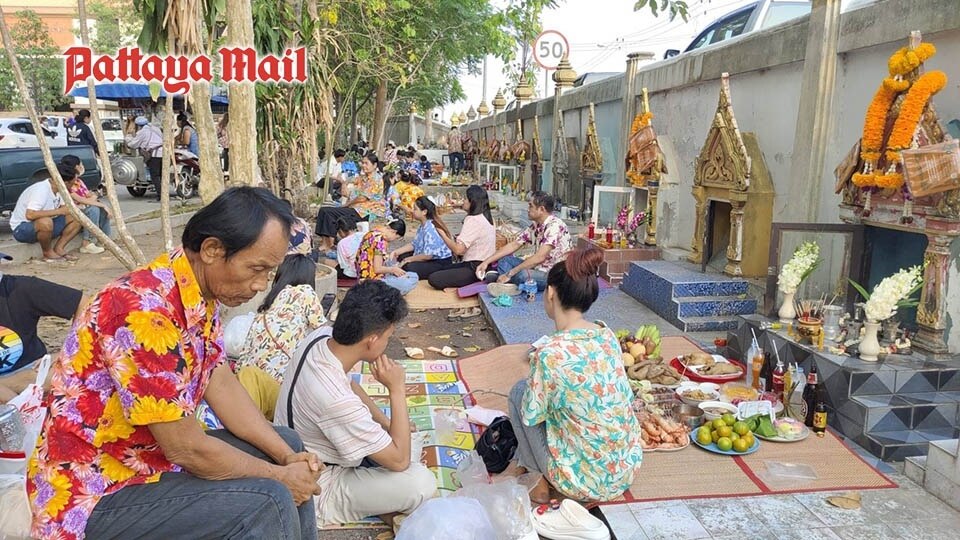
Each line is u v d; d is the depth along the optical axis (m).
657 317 6.48
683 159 7.87
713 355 5.05
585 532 2.97
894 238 4.76
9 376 3.22
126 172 13.74
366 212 11.62
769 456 3.70
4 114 24.91
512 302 6.99
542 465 3.31
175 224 11.49
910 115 4.19
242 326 4.54
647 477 3.48
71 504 1.87
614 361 3.22
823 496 3.32
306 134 10.33
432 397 4.66
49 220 8.37
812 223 5.07
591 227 8.45
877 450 3.72
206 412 2.87
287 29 8.30
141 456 1.98
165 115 4.43
